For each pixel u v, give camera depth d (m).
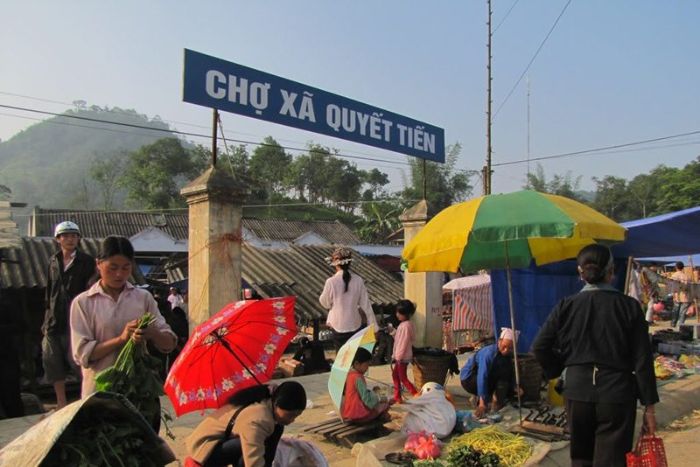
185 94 7.45
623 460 3.48
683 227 8.55
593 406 3.54
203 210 7.65
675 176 50.16
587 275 3.75
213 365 3.71
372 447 5.00
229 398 3.58
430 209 11.51
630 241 8.97
